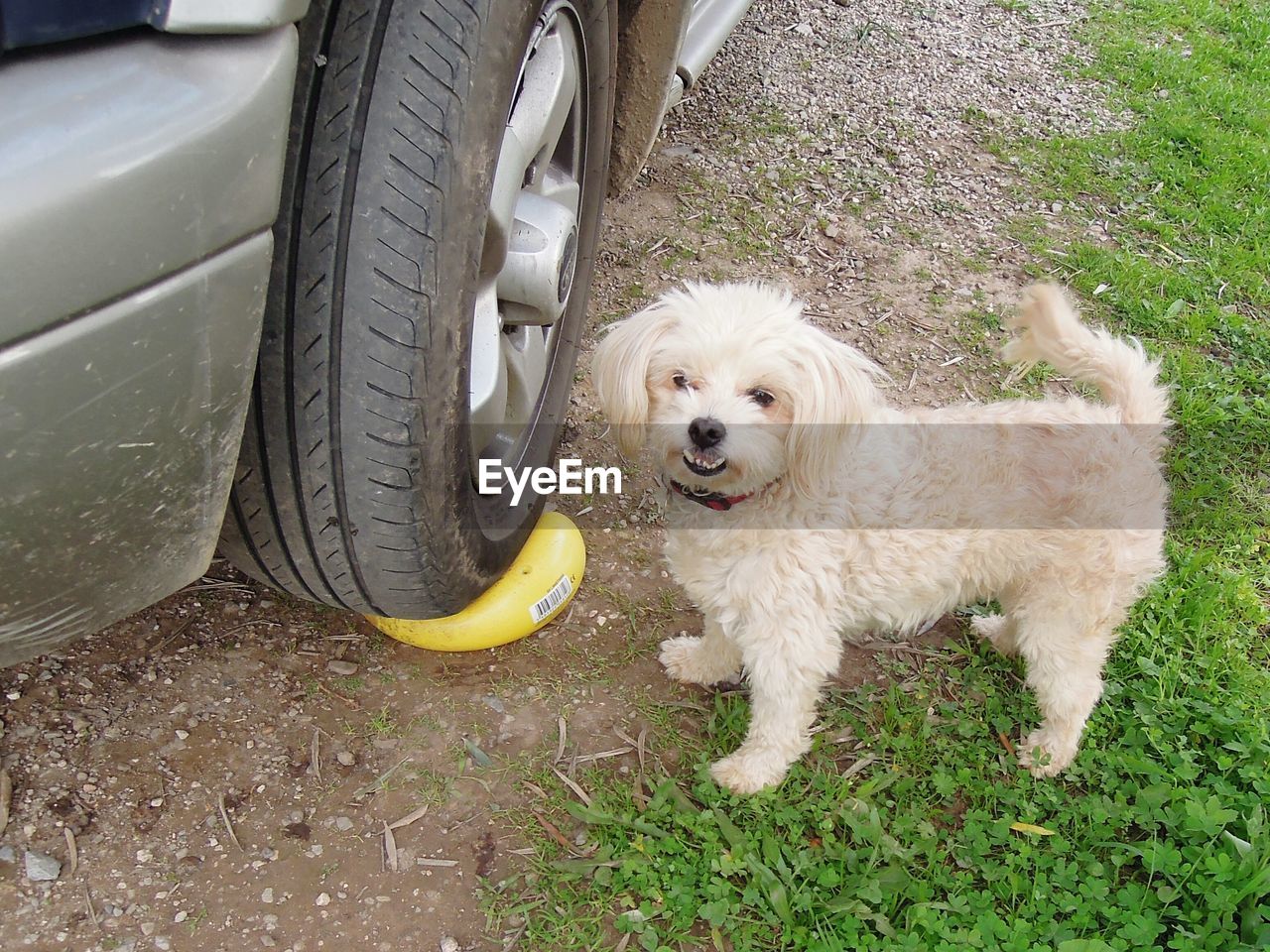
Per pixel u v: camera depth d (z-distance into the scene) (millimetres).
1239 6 7047
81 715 2264
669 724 2533
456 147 1696
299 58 1540
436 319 1772
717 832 2270
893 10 6215
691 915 2104
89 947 1904
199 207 1293
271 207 1410
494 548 2379
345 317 1710
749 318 2238
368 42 1604
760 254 4090
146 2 1248
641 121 3213
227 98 1293
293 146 1605
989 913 2105
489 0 1695
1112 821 2352
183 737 2273
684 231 4141
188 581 1737
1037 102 5441
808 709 2391
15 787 2107
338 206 1642
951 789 2398
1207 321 4043
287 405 1781
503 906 2086
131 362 1299
